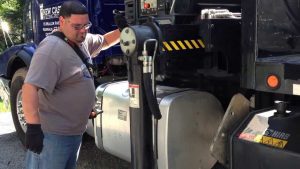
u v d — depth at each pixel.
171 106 3.22
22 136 5.85
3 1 13.33
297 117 2.67
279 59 2.71
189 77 3.66
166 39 3.42
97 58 4.88
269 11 2.78
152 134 2.86
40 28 5.79
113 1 5.00
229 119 3.03
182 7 3.51
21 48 5.54
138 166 2.86
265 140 2.57
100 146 4.10
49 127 3.00
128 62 2.81
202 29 3.41
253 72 2.76
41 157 3.05
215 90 3.67
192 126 3.33
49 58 2.84
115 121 3.86
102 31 4.98
